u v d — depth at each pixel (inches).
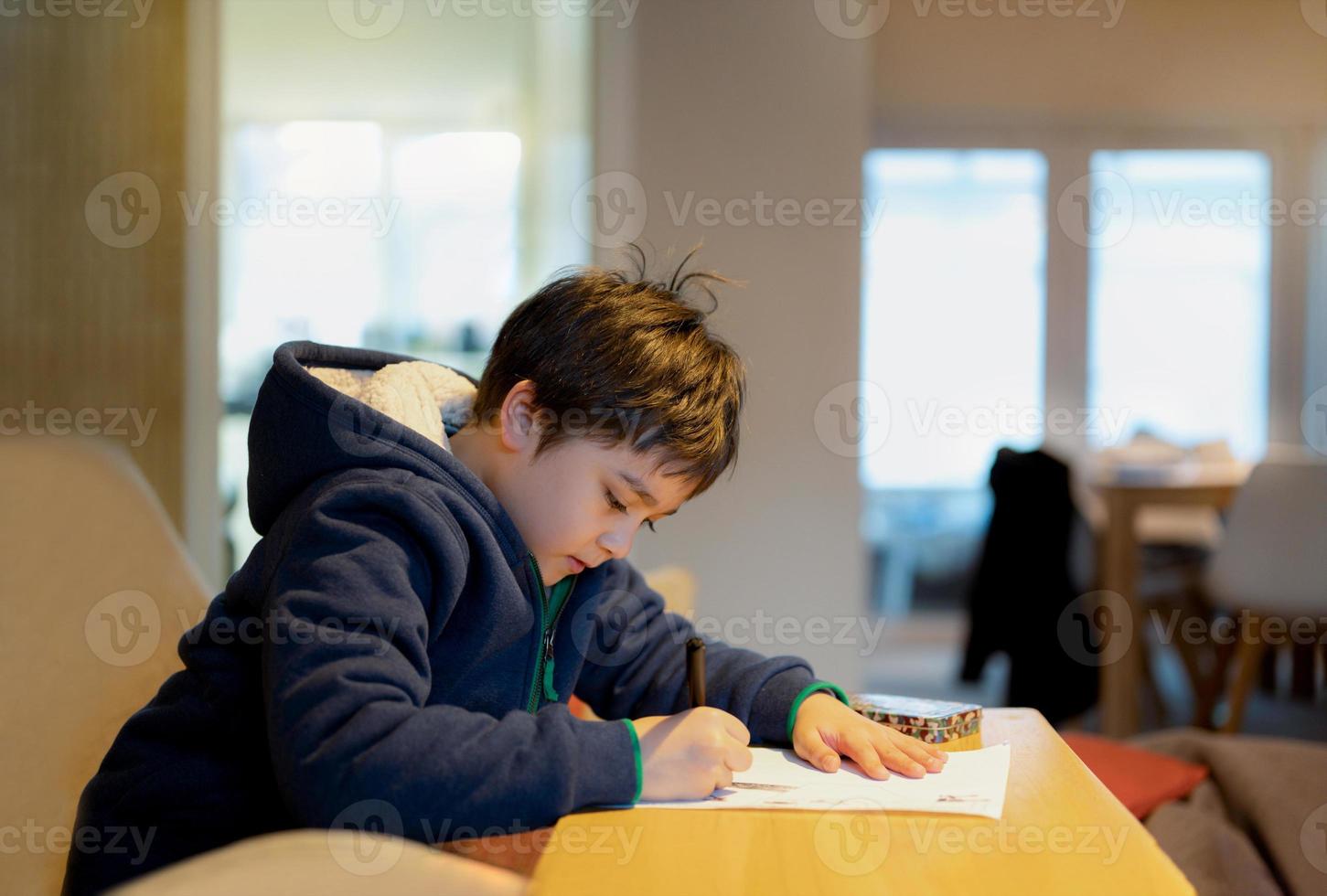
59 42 88.3
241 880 17.3
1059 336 170.2
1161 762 54.2
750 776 29.7
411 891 17.9
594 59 98.0
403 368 38.5
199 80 90.7
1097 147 169.9
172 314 90.6
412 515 30.2
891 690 136.9
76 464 39.4
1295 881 44.1
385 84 113.2
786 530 98.1
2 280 88.0
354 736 25.1
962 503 169.9
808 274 98.3
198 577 41.2
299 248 111.7
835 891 21.2
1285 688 131.5
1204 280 170.4
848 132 98.7
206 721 32.0
